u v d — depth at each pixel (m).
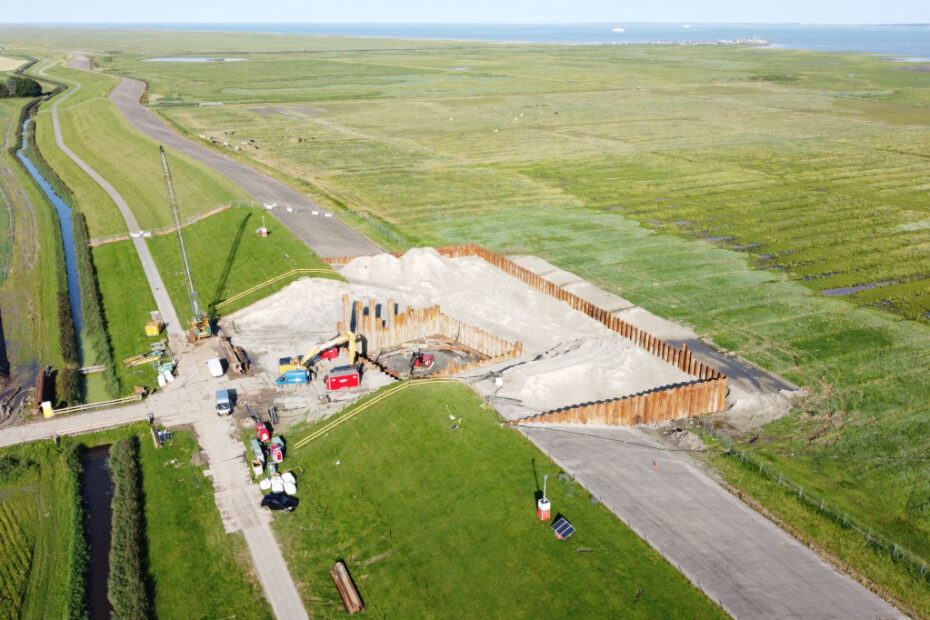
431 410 43.75
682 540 33.88
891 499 38.31
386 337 57.09
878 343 55.84
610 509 35.53
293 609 32.22
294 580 33.88
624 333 54.88
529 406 44.94
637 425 45.00
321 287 63.03
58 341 58.56
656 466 39.94
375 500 38.41
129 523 37.16
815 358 53.53
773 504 37.38
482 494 37.03
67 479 41.31
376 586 33.31
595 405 43.75
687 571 31.86
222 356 55.16
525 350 53.94
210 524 37.50
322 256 70.81
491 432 41.59
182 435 44.88
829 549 34.25
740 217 87.56
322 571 34.47
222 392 47.81
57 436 44.66
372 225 83.25
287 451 43.12
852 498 38.31
